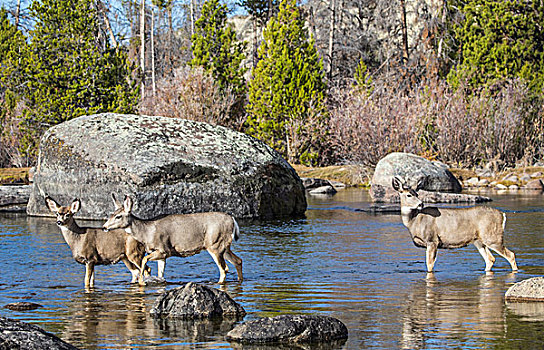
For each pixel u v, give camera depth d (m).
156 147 31.08
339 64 88.06
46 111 58.72
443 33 75.62
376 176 44.62
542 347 11.50
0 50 71.19
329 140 60.53
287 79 62.41
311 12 94.00
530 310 14.16
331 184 51.41
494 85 61.47
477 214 18.89
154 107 61.66
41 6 60.47
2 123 60.62
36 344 10.48
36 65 59.22
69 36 60.78
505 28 63.41
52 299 15.77
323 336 12.28
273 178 32.97
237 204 31.58
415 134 56.06
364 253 22.12
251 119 62.97
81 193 31.27
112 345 11.94
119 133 31.56
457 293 15.95
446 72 73.88
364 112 57.16
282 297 15.76
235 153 32.50
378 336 12.35
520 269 19.02
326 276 18.36
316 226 29.20
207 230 17.98
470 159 57.56
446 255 21.55
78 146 31.61
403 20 81.31
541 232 26.41
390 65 80.75
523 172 53.16
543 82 59.91
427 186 44.72
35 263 20.56
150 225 17.72
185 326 13.27
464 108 57.78
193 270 19.55
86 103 60.62
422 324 13.13
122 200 30.27
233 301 14.38
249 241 24.89
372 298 15.51
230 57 67.00
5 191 37.47
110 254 17.55
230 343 12.06
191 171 30.91
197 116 59.06
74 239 17.19
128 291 16.72
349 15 92.50
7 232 27.36
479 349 11.46
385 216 33.12
